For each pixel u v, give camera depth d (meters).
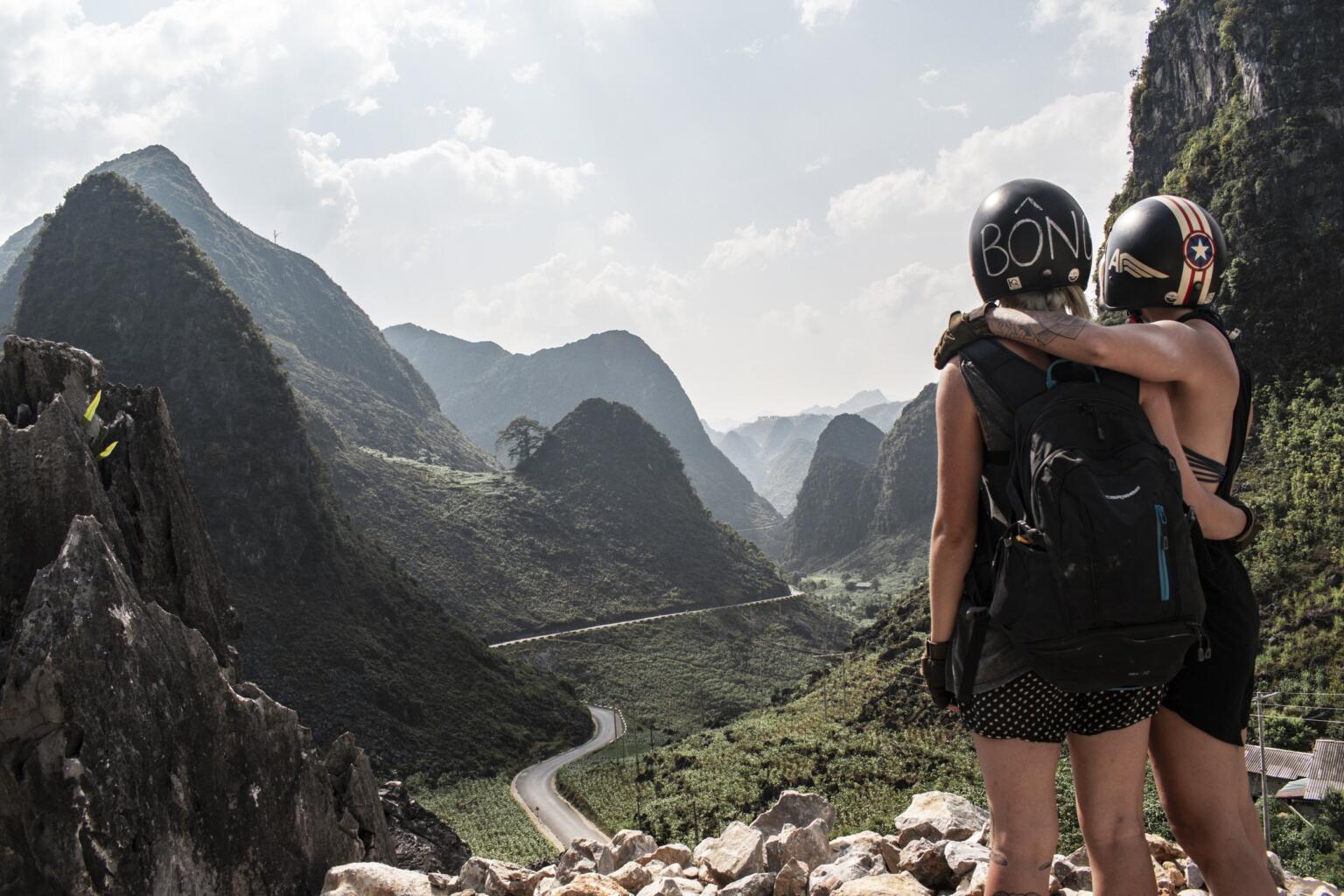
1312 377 85.56
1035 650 2.58
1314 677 56.66
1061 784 19.91
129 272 127.12
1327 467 73.69
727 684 139.12
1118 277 3.38
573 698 121.88
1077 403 2.69
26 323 125.19
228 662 9.20
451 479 197.38
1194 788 3.20
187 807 5.71
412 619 118.06
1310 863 27.52
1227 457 3.17
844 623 183.25
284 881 6.27
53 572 5.57
